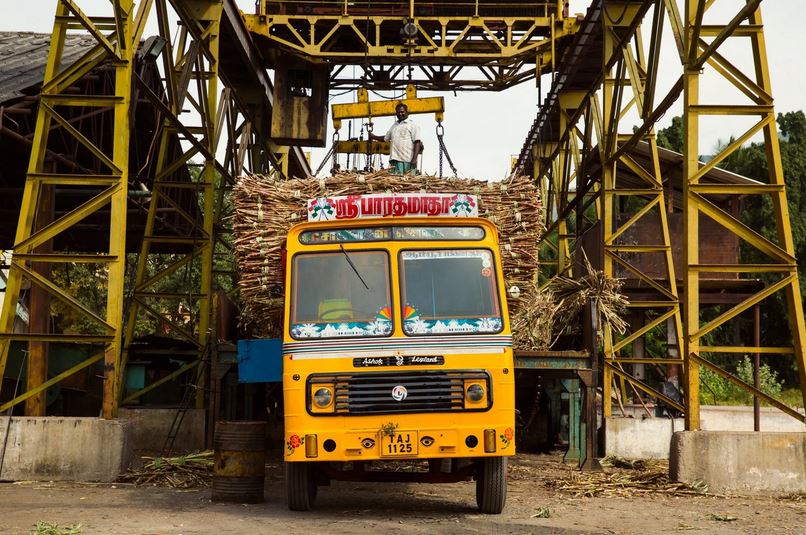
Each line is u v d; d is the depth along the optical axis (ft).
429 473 34.14
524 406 63.26
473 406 30.96
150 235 60.64
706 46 44.29
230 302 51.88
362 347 31.40
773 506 36.40
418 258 32.76
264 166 93.04
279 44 76.18
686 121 43.45
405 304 31.99
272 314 38.65
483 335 31.65
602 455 57.98
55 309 105.81
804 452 40.47
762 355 154.61
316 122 78.89
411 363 31.17
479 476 33.01
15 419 40.93
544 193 96.22
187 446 56.13
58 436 40.91
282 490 40.65
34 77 54.34
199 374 57.82
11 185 70.23
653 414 63.62
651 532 28.99
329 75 80.64
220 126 70.08
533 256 37.52
